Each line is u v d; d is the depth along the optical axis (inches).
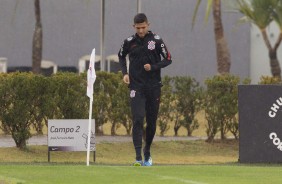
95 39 4050.2
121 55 1331.2
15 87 1688.0
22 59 3959.2
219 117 2055.9
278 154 1467.8
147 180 1039.0
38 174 1096.8
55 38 4008.4
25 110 1691.7
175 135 2183.8
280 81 2218.3
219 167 1238.3
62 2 4018.2
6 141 1868.8
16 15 3954.2
